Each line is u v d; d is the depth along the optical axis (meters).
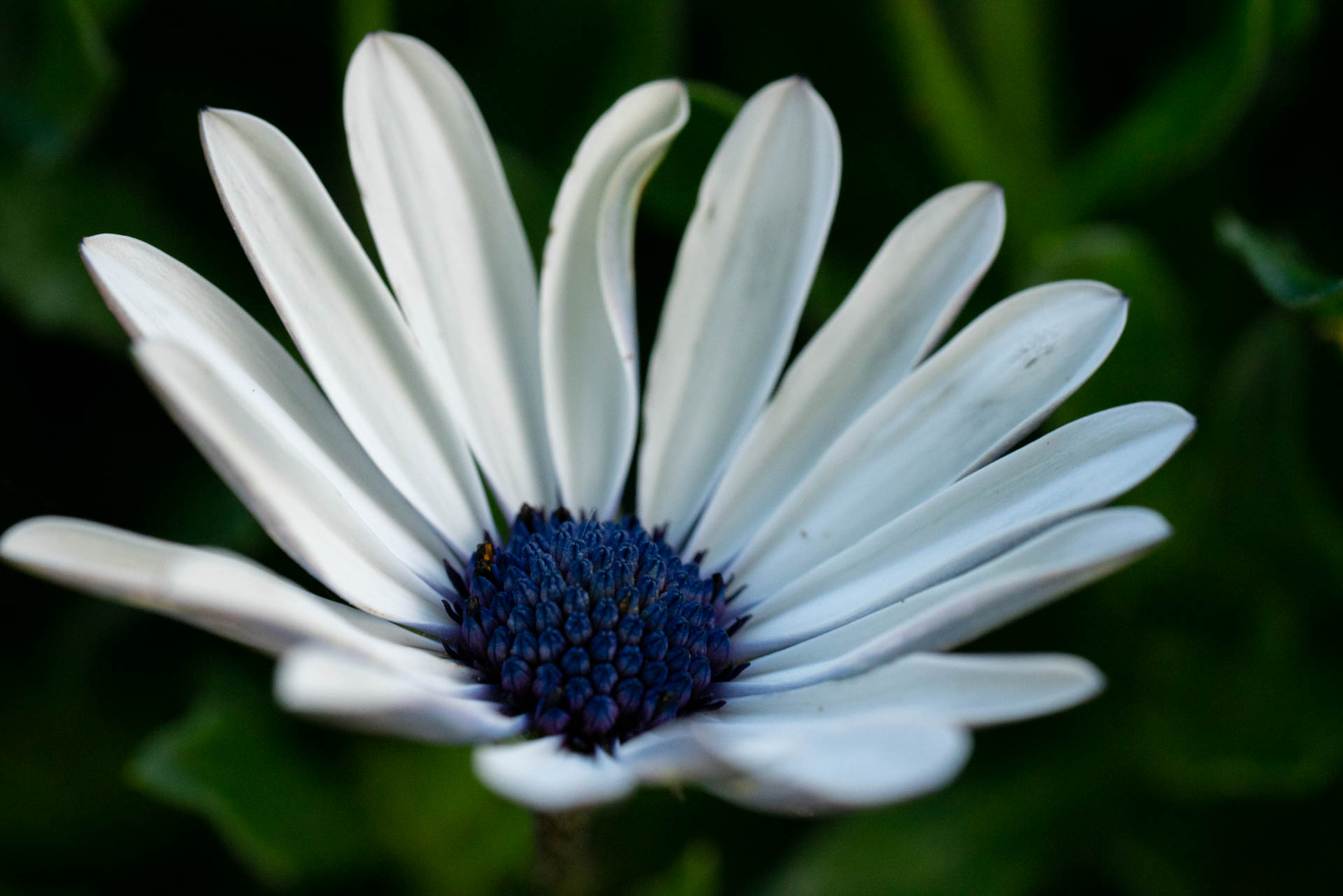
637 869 0.22
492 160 0.20
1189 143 0.22
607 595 0.20
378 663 0.19
